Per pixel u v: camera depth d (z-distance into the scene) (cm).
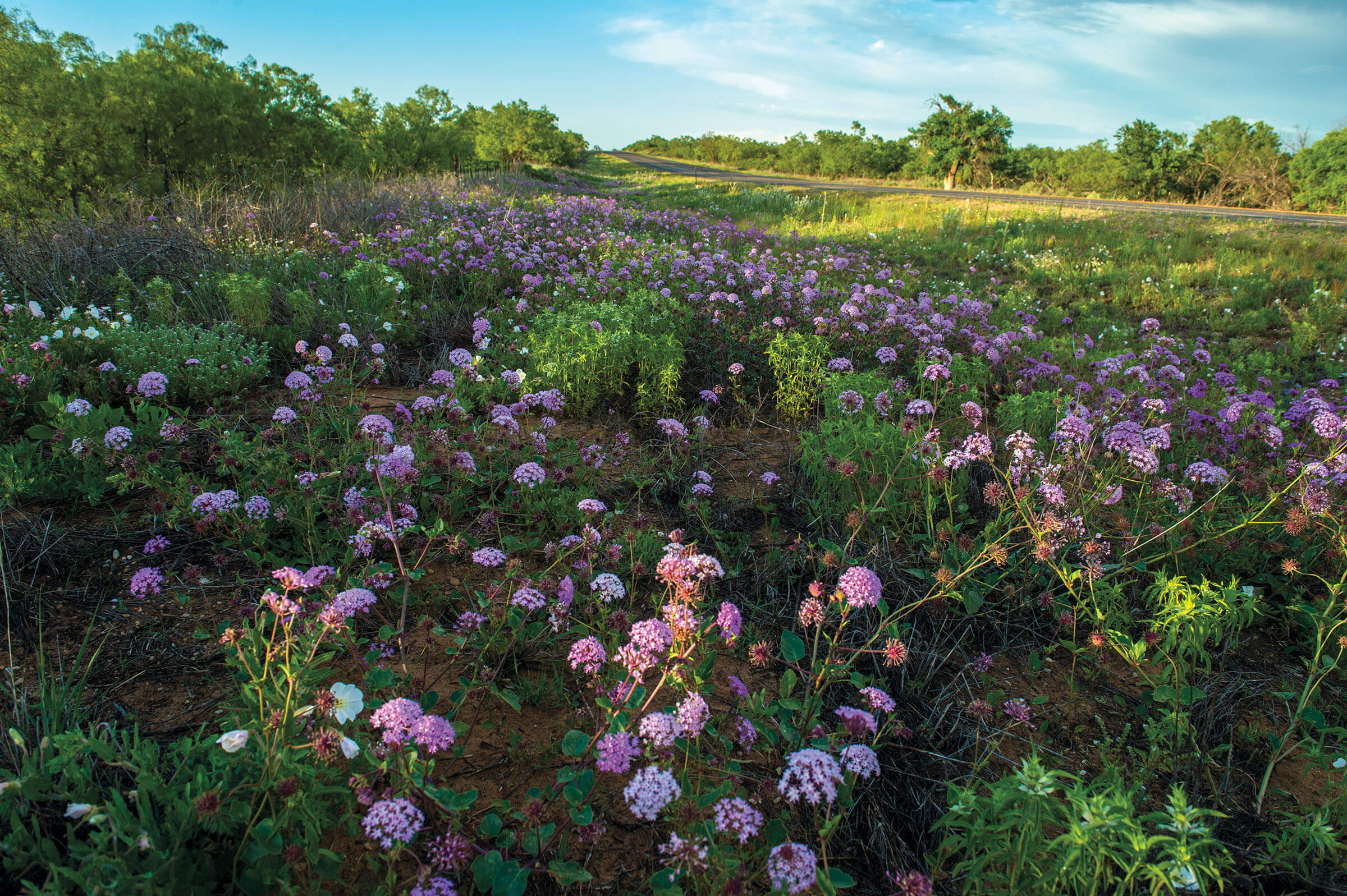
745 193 2997
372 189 1432
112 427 405
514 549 366
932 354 605
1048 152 5322
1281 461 492
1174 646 326
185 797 192
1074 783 264
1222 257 1473
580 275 924
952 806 211
